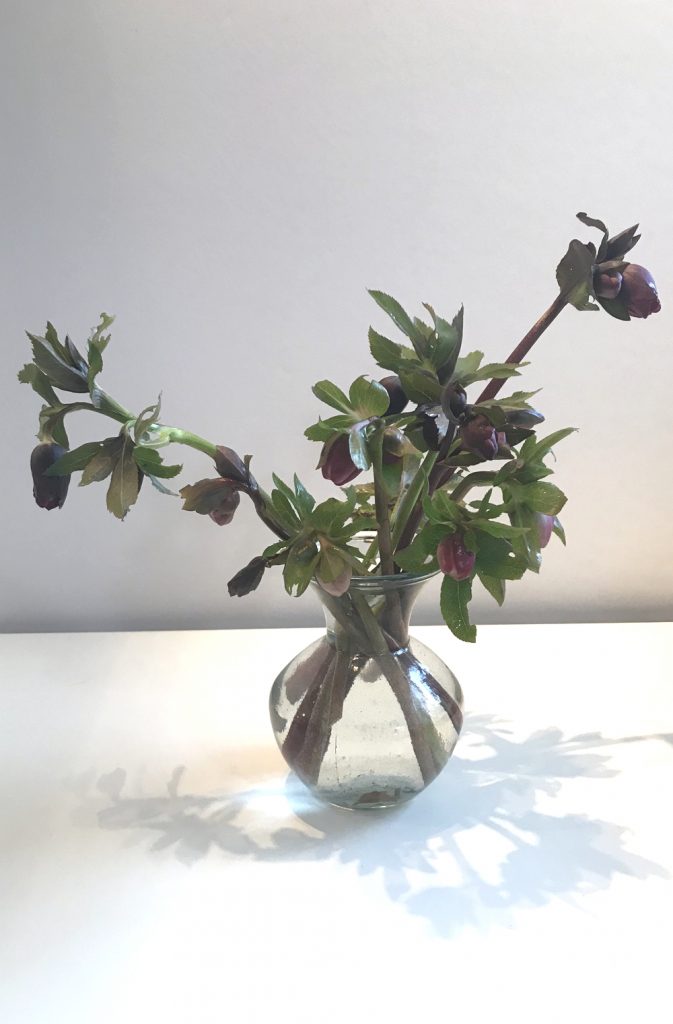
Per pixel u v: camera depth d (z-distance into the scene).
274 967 0.46
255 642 0.76
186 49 0.65
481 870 0.51
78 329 0.71
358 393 0.43
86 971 0.45
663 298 0.72
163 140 0.67
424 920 0.48
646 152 0.68
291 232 0.69
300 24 0.64
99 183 0.67
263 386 0.73
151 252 0.69
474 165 0.68
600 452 0.77
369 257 0.70
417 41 0.65
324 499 0.76
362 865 0.52
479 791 0.57
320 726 0.52
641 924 0.48
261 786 0.58
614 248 0.47
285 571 0.45
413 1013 0.43
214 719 0.65
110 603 0.80
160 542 0.78
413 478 0.48
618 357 0.74
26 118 0.66
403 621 0.52
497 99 0.67
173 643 0.76
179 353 0.72
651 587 0.82
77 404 0.48
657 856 0.52
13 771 0.60
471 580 0.45
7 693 0.68
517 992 0.44
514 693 0.68
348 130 0.67
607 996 0.44
